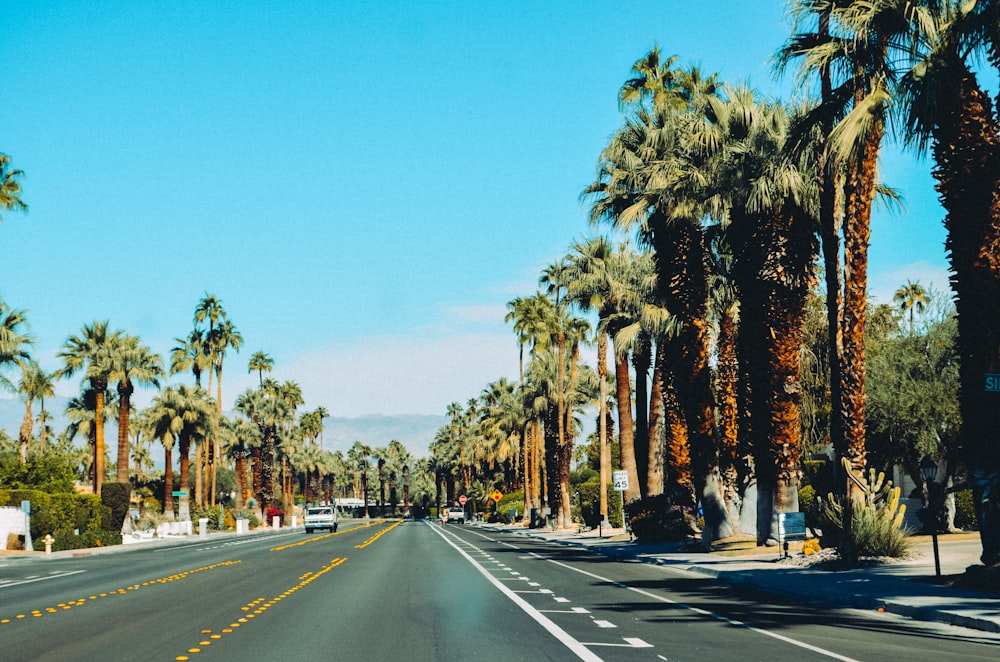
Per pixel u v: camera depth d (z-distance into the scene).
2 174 53.75
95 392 71.50
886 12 21.58
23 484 62.31
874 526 24.38
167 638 13.20
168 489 80.50
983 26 19.27
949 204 19.81
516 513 104.50
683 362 36.47
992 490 19.16
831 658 11.32
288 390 153.50
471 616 15.84
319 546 46.19
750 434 33.31
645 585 22.42
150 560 36.59
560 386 74.06
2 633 13.96
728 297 40.72
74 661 11.19
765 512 32.34
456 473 165.38
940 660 11.18
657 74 41.50
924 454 37.75
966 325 19.62
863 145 22.47
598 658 11.29
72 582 24.81
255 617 15.75
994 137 19.55
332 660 11.17
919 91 20.08
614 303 51.72
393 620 15.25
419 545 46.19
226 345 110.00
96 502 59.94
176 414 80.44
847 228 25.52
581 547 44.69
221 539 64.44
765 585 21.53
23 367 57.03
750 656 11.46
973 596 17.19
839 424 25.66
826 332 48.88
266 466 117.69
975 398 19.44
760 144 31.59
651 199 36.81
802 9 22.94
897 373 38.81
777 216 31.70
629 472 54.34
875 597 17.27
